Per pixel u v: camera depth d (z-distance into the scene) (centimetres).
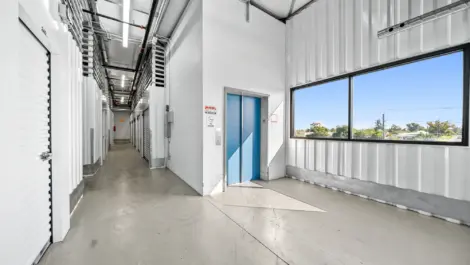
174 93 518
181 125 462
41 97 186
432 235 218
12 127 112
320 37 400
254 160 460
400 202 296
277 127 469
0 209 106
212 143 361
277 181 446
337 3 368
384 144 312
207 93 352
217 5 360
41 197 181
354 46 345
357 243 203
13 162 114
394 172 302
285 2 413
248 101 446
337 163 379
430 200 267
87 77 484
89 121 491
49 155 190
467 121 239
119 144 1487
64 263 169
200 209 289
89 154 492
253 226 239
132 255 181
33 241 166
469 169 237
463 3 232
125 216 264
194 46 377
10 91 109
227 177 414
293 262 173
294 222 250
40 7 143
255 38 420
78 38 333
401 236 216
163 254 183
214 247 195
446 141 255
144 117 784
